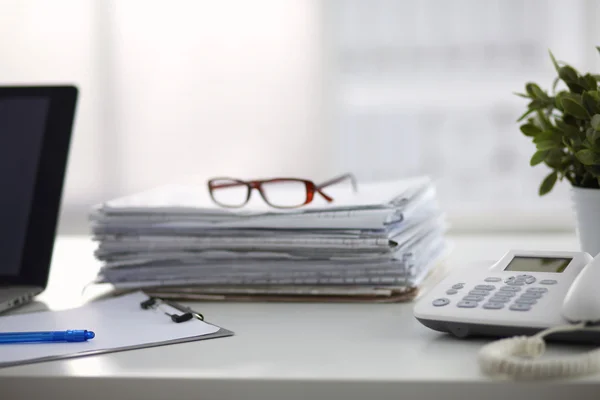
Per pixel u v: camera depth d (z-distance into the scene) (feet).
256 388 2.00
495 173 8.13
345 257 2.87
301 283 2.96
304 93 7.32
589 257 2.55
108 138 7.65
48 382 2.07
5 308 2.79
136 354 2.25
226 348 2.30
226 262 2.98
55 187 3.07
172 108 7.54
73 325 2.56
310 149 7.35
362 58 7.93
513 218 6.28
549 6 7.52
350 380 1.96
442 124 8.04
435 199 3.79
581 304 2.05
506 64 7.78
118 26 7.55
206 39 7.43
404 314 2.69
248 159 7.46
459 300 2.32
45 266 3.02
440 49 7.86
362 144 8.05
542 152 2.93
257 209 2.97
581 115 2.75
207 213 2.97
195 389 2.02
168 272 3.04
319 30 7.25
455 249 4.25
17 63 7.72
